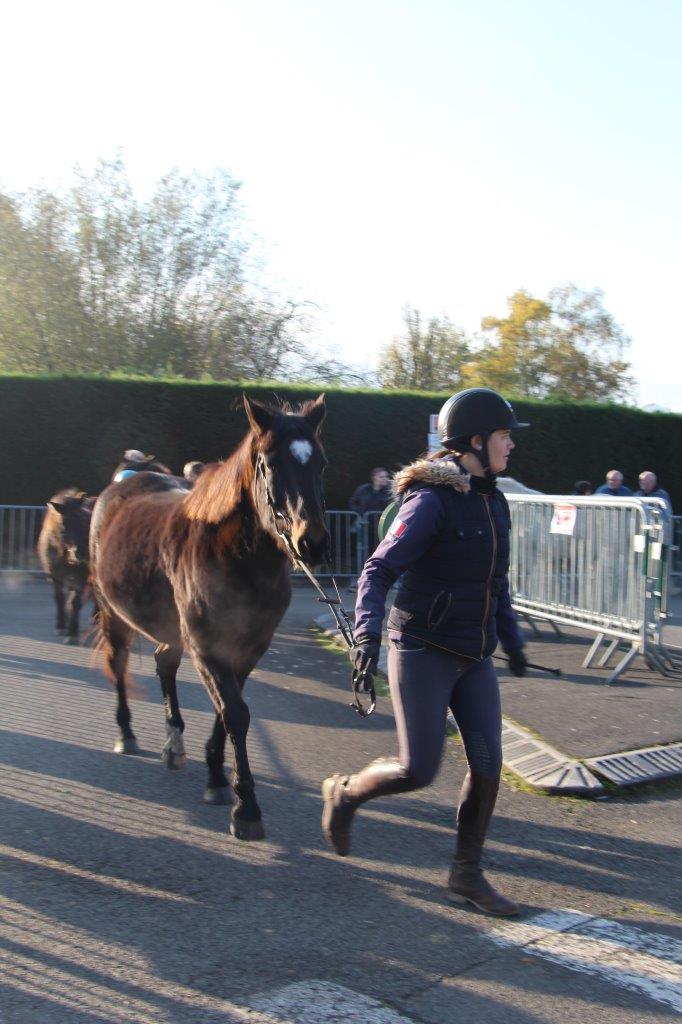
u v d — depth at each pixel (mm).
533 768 5809
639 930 3811
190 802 5234
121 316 26391
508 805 5316
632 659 8102
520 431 19062
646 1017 3156
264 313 27797
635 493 13289
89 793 5336
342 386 19656
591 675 8234
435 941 3676
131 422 17375
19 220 25562
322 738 6559
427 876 4309
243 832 4691
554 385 40500
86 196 26234
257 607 4711
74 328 25719
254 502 4512
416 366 37094
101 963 3461
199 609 4754
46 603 13148
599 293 40844
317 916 3879
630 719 6688
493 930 3777
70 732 6566
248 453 4547
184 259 26656
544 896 4133
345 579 15398
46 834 4715
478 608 3762
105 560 5922
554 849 4684
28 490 17047
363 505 15062
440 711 3758
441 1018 3129
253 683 8250
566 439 19266
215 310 27359
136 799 5262
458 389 37719
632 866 4492
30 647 9766
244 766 4723
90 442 17250
